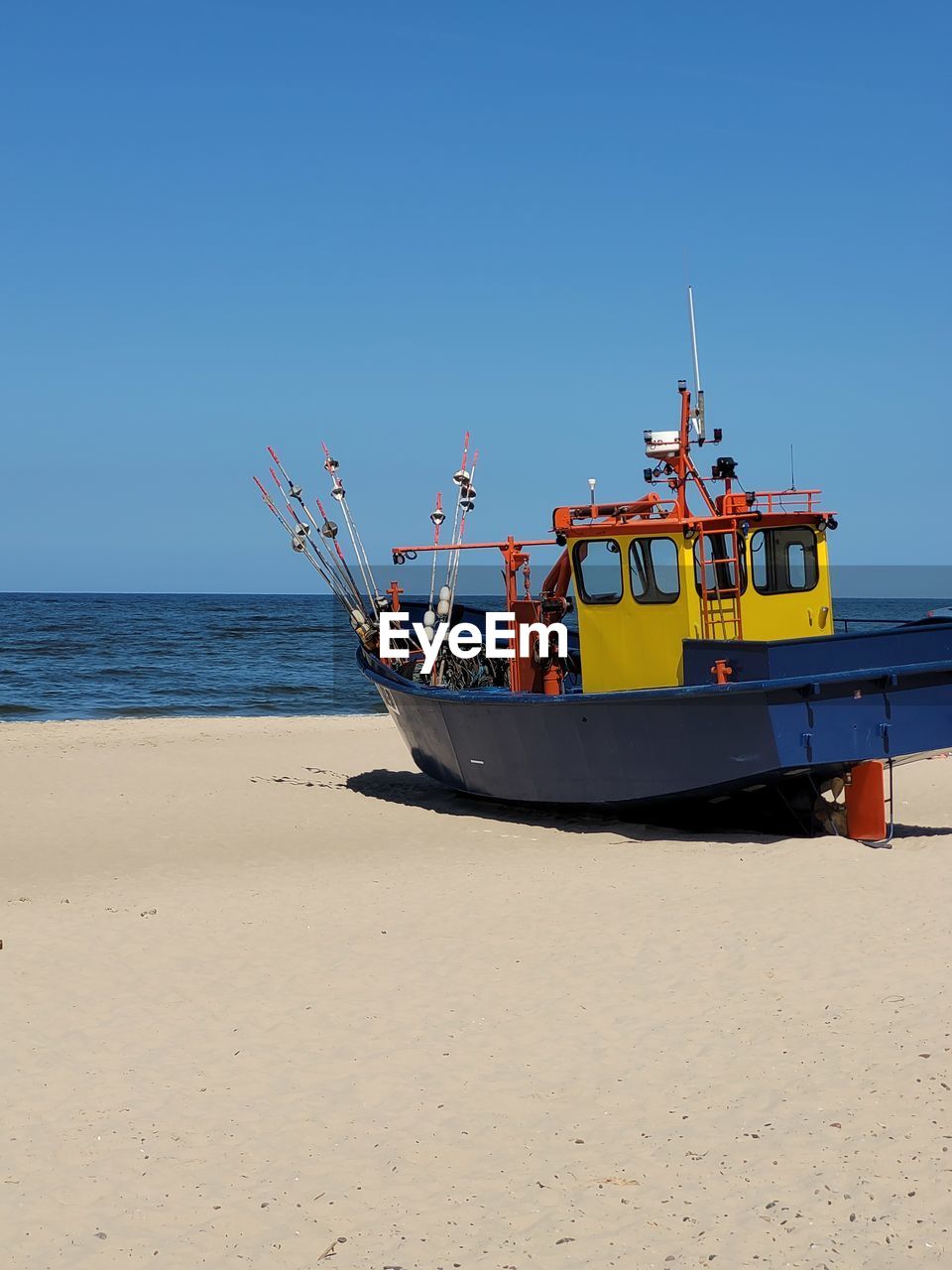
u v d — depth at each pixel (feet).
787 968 28.84
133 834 52.90
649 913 34.58
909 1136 19.93
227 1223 19.01
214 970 31.50
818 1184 18.78
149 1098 23.77
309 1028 27.25
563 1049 25.23
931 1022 24.50
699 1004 27.09
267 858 47.65
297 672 167.22
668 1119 21.59
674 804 45.91
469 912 36.14
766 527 46.39
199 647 208.03
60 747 79.20
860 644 41.68
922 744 42.47
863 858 38.42
